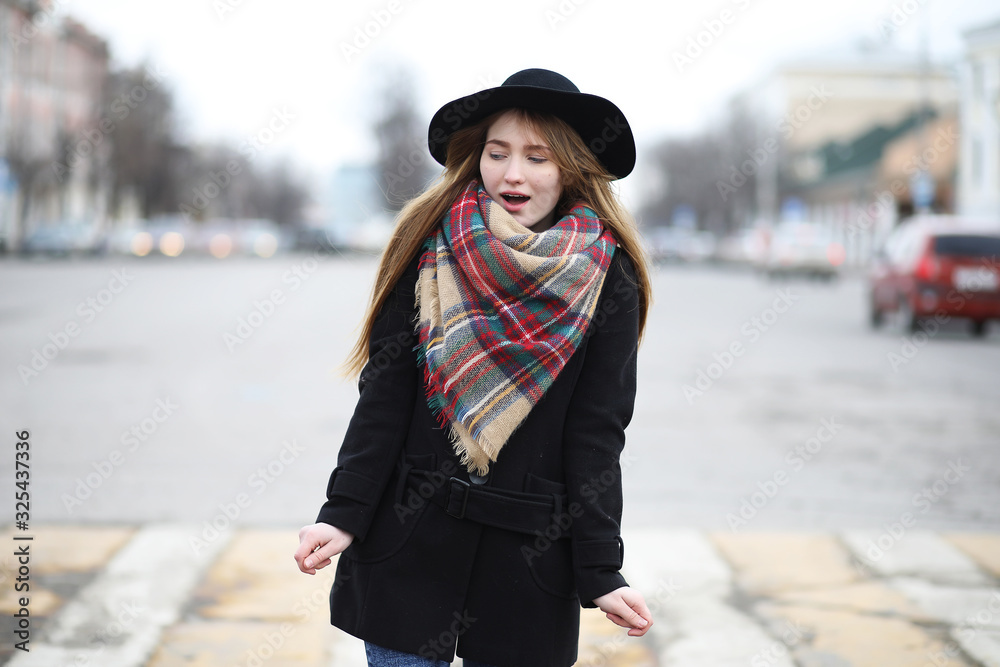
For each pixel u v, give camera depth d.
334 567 5.76
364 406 2.82
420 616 2.71
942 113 59.06
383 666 2.75
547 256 2.70
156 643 4.58
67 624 4.79
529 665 2.72
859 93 90.81
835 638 4.73
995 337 20.52
